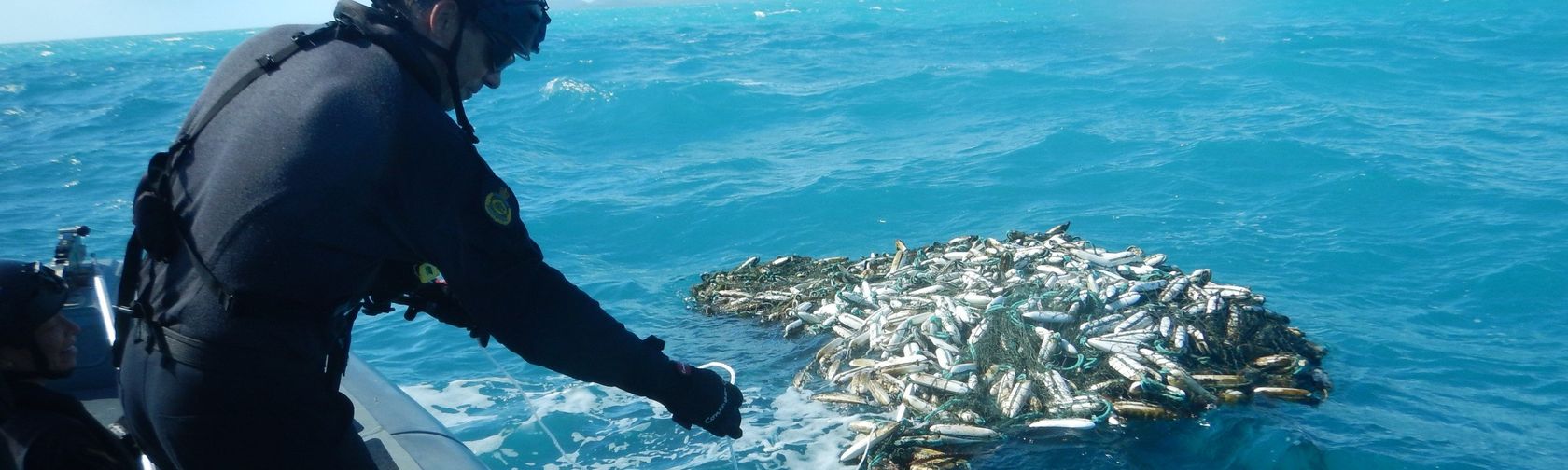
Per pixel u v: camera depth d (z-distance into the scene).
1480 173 14.18
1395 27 37.03
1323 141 16.69
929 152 17.20
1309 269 10.49
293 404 1.72
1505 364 7.78
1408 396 7.02
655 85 24.14
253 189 1.55
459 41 1.70
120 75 43.94
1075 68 28.09
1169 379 6.43
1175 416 6.18
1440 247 11.01
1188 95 22.80
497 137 20.59
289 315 1.64
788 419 6.50
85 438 1.85
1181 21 44.50
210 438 1.71
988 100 23.20
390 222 1.61
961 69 27.45
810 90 24.97
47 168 19.17
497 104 24.34
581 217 13.68
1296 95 22.38
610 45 45.78
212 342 1.64
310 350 1.70
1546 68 26.02
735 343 7.90
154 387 1.72
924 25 51.09
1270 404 6.49
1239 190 13.82
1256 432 6.03
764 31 52.56
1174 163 15.15
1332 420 6.41
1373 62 27.45
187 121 1.70
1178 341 6.84
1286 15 45.88
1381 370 7.57
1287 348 7.39
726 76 29.73
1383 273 10.27
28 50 106.31
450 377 7.69
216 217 1.58
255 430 1.71
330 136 1.55
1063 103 22.48
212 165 1.61
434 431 3.08
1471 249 10.86
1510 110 19.94
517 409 6.93
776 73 30.27
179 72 44.12
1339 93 23.23
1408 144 16.39
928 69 27.72
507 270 1.67
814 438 6.24
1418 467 5.86
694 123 21.89
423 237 1.62
